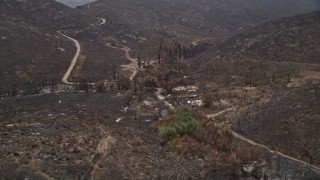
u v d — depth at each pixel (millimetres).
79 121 106812
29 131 90812
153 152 86562
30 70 189625
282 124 101500
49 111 122062
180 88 157000
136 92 152875
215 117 116062
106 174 71875
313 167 84500
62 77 185625
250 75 161125
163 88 157500
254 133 101875
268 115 108812
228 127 107125
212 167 83125
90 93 153375
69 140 85438
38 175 67188
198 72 183250
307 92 118875
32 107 128750
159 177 75000
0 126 95938
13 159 71125
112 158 79375
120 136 94250
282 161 87188
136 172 75000
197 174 79375
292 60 193250
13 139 82500
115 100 140750
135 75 190125
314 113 101688
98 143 86875
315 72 163500
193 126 100750
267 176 82000
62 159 74562
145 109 129125
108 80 180750
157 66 199875
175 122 103125
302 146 91500
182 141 92875
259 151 88500
